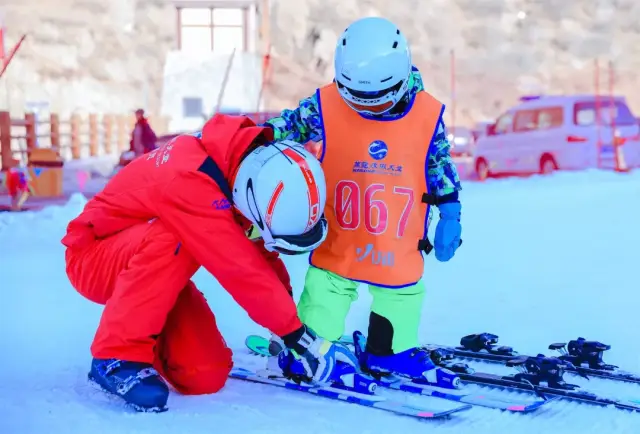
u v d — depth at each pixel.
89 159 18.36
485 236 7.56
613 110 14.00
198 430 2.68
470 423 2.73
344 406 2.95
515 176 14.66
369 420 2.78
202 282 5.59
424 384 3.16
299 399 3.04
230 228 2.87
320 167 2.92
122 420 2.79
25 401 3.02
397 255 3.16
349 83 2.97
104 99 24.00
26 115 12.95
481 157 15.28
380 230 3.15
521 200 10.45
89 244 3.08
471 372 3.22
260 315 2.92
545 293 4.95
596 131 13.80
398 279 3.16
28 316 4.61
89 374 3.00
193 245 2.85
